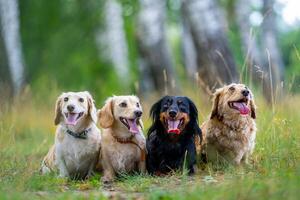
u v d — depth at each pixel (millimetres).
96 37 31656
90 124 10773
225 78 17859
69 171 10852
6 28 24984
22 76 25391
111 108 10766
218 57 18297
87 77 30516
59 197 8656
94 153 10820
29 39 33656
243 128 11039
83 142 10695
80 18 32844
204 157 11391
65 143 10711
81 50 32000
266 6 29156
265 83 16000
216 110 11164
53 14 33969
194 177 10352
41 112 17250
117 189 9742
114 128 10742
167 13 38688
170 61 23266
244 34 29297
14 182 9555
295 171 9289
